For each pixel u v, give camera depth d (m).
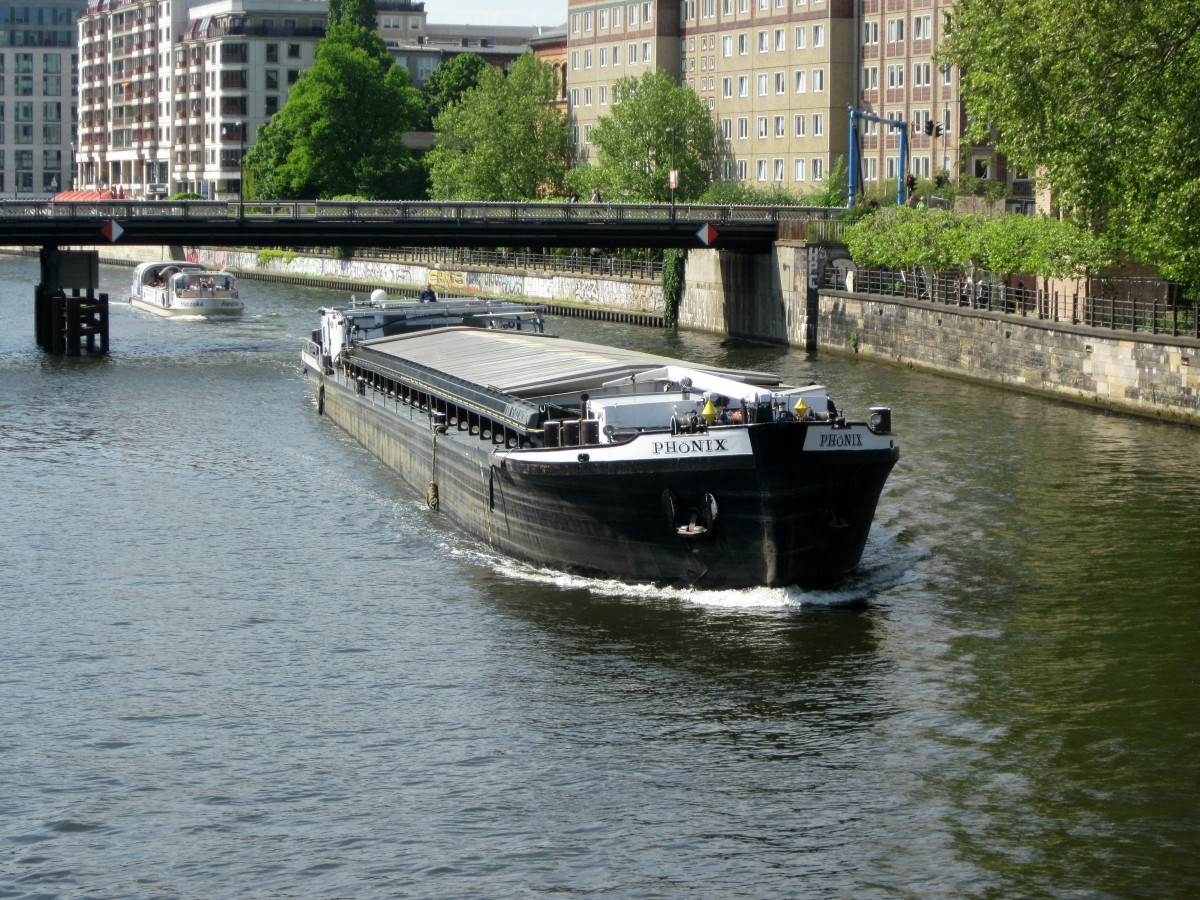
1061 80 57.81
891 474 49.34
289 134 162.38
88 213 86.31
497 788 26.67
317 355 67.50
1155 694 30.33
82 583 38.34
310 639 33.88
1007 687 30.69
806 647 32.72
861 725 28.95
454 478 43.34
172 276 111.31
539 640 33.28
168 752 28.22
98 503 46.78
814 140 130.25
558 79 167.75
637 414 37.25
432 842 24.94
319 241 87.19
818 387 38.31
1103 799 26.05
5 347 88.56
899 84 123.81
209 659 32.78
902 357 80.56
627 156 129.38
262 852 24.72
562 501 36.62
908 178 93.31
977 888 23.48
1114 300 67.94
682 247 92.75
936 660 32.09
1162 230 58.94
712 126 134.12
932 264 81.25
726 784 26.72
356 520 44.41
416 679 31.41
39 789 26.84
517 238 89.62
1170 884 23.50
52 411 64.06
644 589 36.31
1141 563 38.94
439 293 129.75
